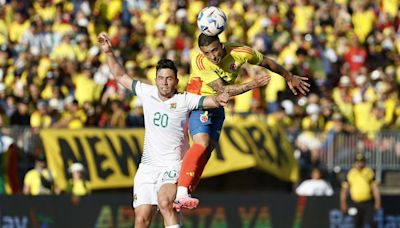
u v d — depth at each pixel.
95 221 55.16
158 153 32.75
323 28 82.00
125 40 72.50
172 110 32.31
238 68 32.50
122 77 33.25
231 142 61.72
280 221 57.88
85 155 57.84
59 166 56.97
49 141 57.38
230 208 57.28
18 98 61.84
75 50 68.12
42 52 68.19
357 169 59.31
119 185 58.00
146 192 32.88
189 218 56.78
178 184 31.97
